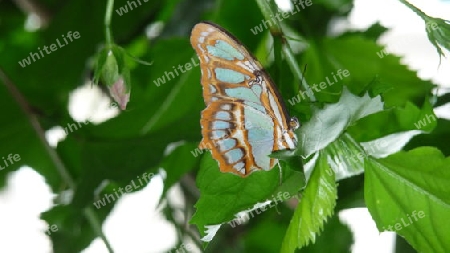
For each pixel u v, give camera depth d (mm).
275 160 563
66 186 716
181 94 702
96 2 722
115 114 696
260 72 543
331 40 701
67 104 731
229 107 555
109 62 593
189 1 715
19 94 723
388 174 588
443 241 584
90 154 664
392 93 689
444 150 615
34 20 774
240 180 577
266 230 746
